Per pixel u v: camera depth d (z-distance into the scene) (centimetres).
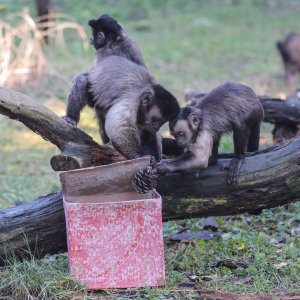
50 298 971
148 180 1011
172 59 3225
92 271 995
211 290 982
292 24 4169
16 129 2361
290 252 1123
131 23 4091
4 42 2633
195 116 1060
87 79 1226
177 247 1228
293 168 1080
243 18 4362
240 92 1147
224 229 1333
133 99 1134
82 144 1068
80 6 4156
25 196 1672
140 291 996
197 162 1056
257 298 945
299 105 1627
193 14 4400
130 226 994
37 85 2577
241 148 1113
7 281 1002
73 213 983
